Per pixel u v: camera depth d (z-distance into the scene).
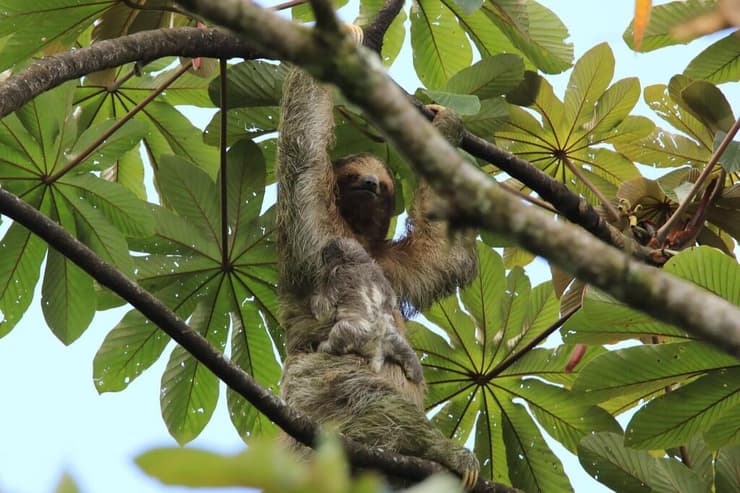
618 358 10.15
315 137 11.95
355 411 10.32
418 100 11.73
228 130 12.49
